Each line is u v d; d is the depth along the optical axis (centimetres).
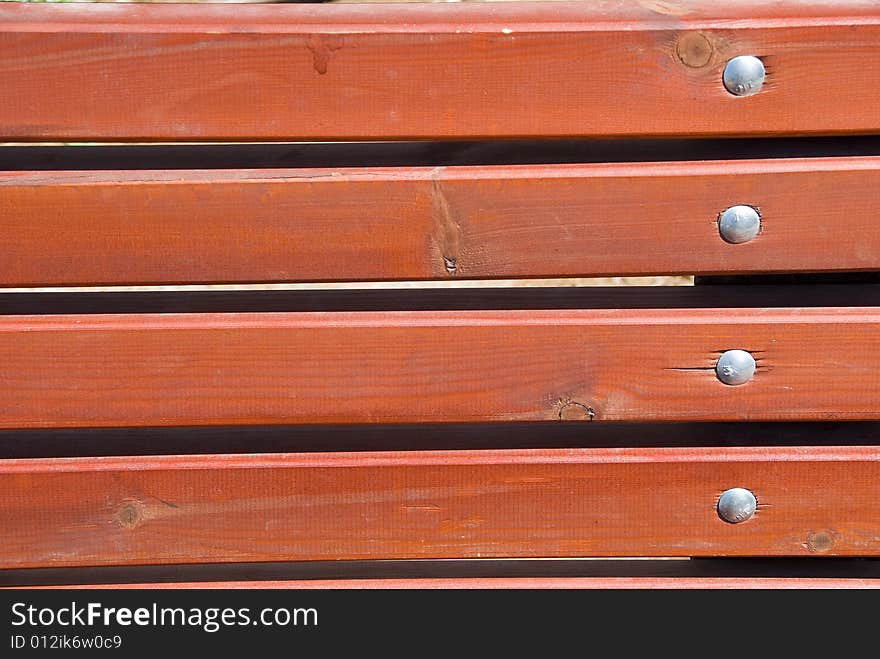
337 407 182
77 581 198
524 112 172
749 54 169
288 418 182
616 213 175
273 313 180
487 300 184
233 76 170
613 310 180
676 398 181
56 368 179
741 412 181
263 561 189
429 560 206
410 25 170
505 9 173
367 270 177
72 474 184
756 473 185
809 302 182
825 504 186
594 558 199
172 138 172
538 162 180
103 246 175
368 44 169
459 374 180
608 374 180
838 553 188
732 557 202
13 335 177
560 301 183
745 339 179
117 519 187
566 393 181
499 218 175
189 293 188
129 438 192
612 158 179
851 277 187
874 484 185
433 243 176
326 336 179
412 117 172
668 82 170
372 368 180
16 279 176
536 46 169
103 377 179
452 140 175
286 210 174
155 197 173
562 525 188
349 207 175
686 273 177
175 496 186
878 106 170
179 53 169
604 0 175
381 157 183
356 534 189
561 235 175
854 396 180
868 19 167
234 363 180
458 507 187
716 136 174
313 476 186
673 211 174
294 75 171
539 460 185
